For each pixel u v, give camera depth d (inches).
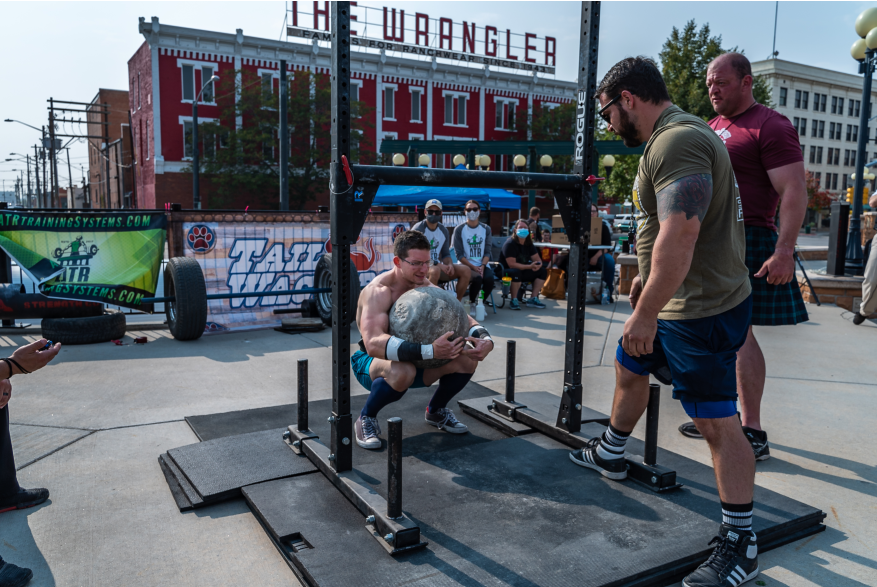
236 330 273.1
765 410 160.2
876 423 150.3
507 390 149.7
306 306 289.7
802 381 187.9
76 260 238.2
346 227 102.3
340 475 106.7
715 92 127.8
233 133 1240.2
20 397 165.8
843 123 2532.0
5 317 232.8
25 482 113.0
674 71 1145.4
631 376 104.3
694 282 83.5
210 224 271.4
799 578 84.8
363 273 321.4
